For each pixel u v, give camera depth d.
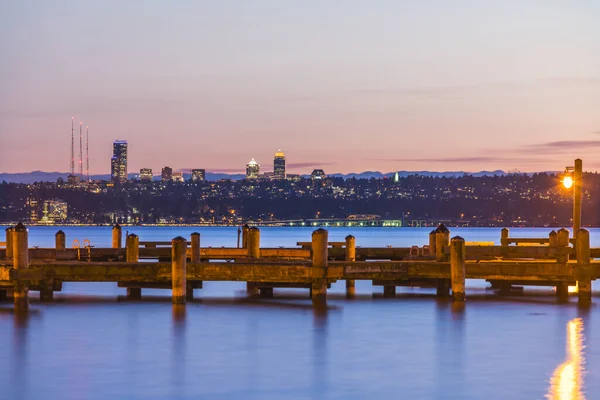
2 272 53.97
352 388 36.59
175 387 36.72
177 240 56.38
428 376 38.56
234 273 56.66
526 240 80.38
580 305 58.31
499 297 62.88
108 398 35.16
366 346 44.84
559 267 56.72
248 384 37.22
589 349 44.06
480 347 44.59
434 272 57.41
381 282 62.91
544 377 38.31
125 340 46.47
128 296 64.06
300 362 41.25
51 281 61.41
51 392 36.03
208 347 44.59
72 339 46.72
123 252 75.75
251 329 49.59
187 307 57.81
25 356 42.62
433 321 52.19
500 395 35.44
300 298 63.38
